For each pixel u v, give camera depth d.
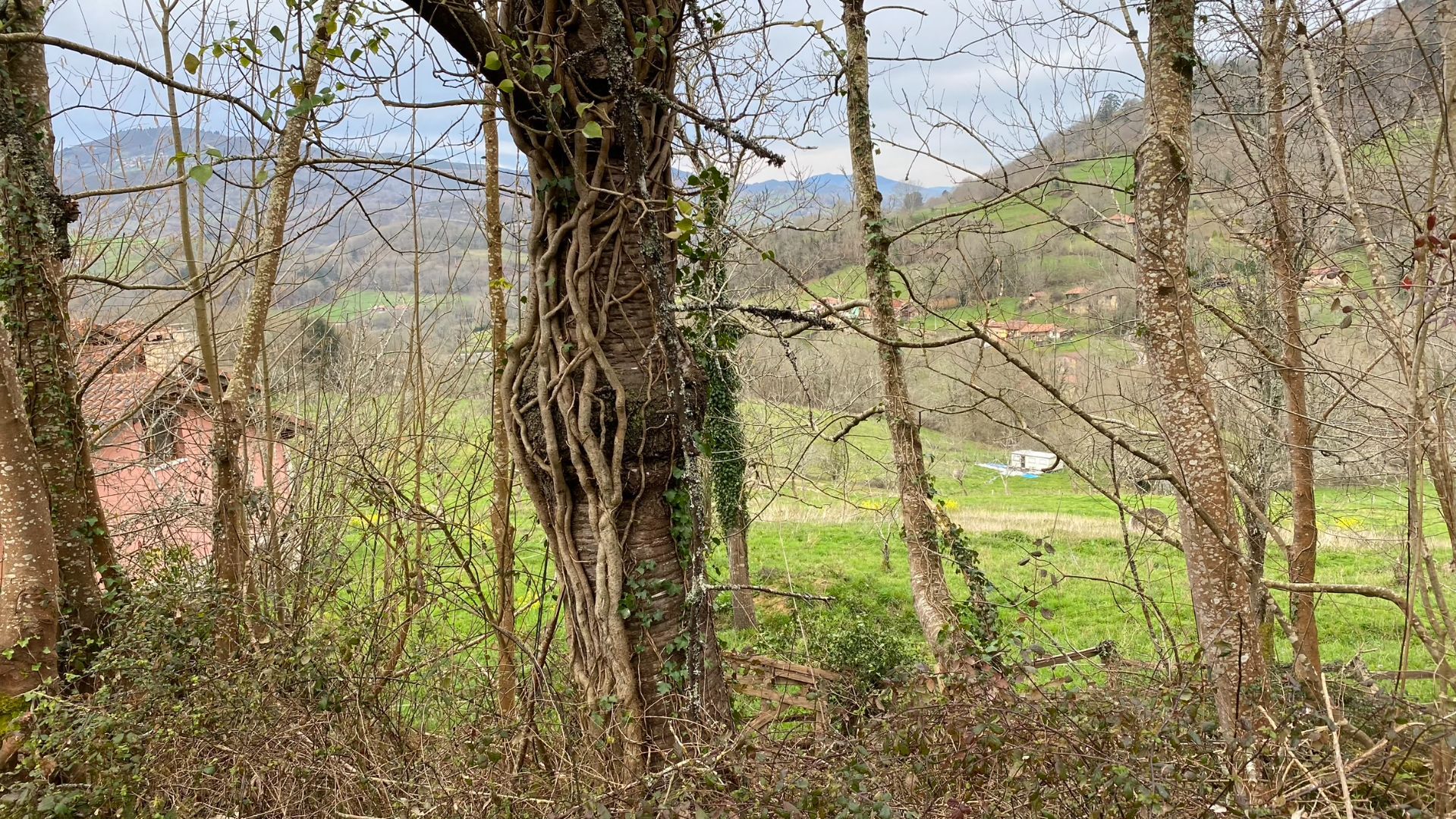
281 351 8.81
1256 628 3.58
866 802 3.01
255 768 3.95
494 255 5.59
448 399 8.09
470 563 5.45
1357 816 2.88
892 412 6.35
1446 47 3.44
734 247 7.73
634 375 4.18
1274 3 5.43
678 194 4.45
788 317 5.22
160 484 8.91
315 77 3.95
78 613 5.16
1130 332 5.90
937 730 3.30
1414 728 3.04
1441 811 2.88
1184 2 3.66
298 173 6.67
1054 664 4.52
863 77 6.25
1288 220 5.55
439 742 4.59
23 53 5.11
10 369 4.71
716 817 2.96
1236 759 3.05
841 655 8.29
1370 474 6.82
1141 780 2.82
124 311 8.99
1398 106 5.08
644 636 4.21
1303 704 3.29
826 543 15.15
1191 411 3.65
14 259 5.09
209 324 7.07
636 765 3.97
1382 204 4.39
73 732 3.83
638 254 4.21
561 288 4.15
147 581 5.86
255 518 6.83
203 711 4.11
